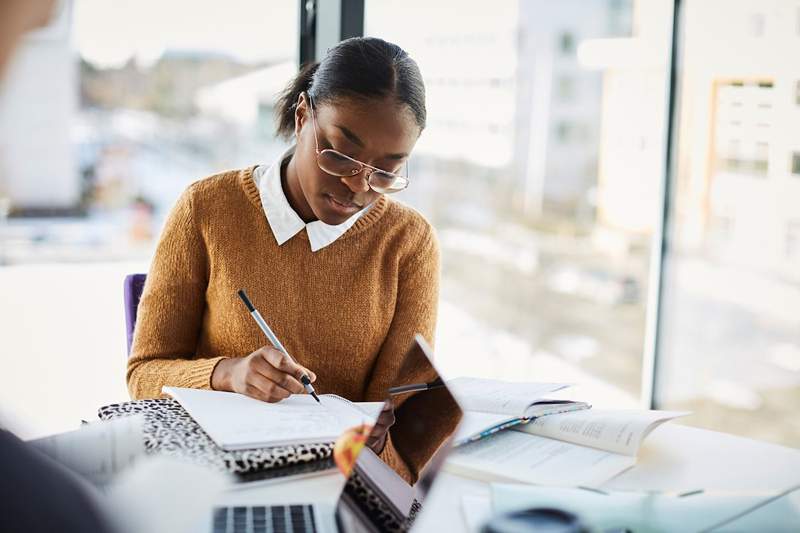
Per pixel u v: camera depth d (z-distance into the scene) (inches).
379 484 32.4
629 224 118.7
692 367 100.0
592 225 133.1
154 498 27.5
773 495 33.3
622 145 119.2
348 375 56.4
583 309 136.8
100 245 135.1
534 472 36.9
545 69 129.4
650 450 41.5
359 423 40.9
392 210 58.7
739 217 92.7
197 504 27.5
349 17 84.0
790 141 86.5
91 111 127.7
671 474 38.1
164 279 54.3
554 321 141.1
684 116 96.4
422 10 100.1
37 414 96.8
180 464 29.8
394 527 31.2
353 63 48.1
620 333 129.9
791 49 85.4
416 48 101.5
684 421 100.5
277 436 37.7
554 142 134.4
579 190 133.9
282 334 54.7
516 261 143.3
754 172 90.4
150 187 135.1
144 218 135.7
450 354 133.7
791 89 85.7
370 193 49.9
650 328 102.9
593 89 126.3
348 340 55.9
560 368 139.9
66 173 129.0
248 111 113.3
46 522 21.8
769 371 92.4
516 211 140.3
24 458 23.2
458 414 30.5
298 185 54.8
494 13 120.8
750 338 93.7
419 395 32.6
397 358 57.3
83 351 114.1
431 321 59.2
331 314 55.5
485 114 126.6
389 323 58.1
